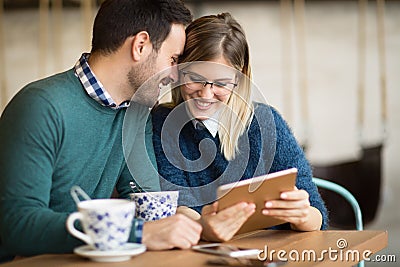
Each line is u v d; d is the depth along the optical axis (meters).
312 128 6.52
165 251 2.43
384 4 6.42
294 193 2.71
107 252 2.23
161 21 2.87
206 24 3.08
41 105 2.66
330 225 5.39
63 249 2.41
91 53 2.93
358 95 6.44
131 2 2.86
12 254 2.82
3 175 2.57
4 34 6.66
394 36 6.43
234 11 6.47
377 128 6.45
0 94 6.61
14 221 2.49
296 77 6.48
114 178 2.97
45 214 2.47
